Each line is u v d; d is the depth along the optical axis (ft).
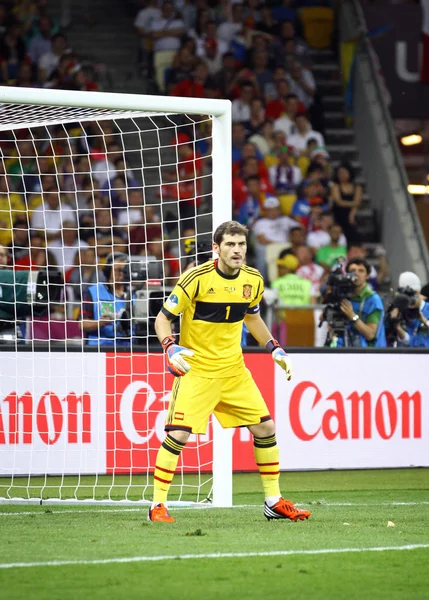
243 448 101.96
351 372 105.40
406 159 208.03
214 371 66.80
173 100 78.79
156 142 176.04
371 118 194.59
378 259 177.27
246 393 67.77
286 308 125.80
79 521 68.39
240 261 64.59
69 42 202.80
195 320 66.28
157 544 57.16
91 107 76.89
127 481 96.58
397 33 203.72
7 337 99.91
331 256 170.40
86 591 45.01
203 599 43.91
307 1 208.54
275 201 172.86
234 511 75.10
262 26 201.87
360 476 105.09
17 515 72.64
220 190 80.48
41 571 49.11
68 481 96.73
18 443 94.94
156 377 98.07
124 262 101.96
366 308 112.16
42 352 95.71
